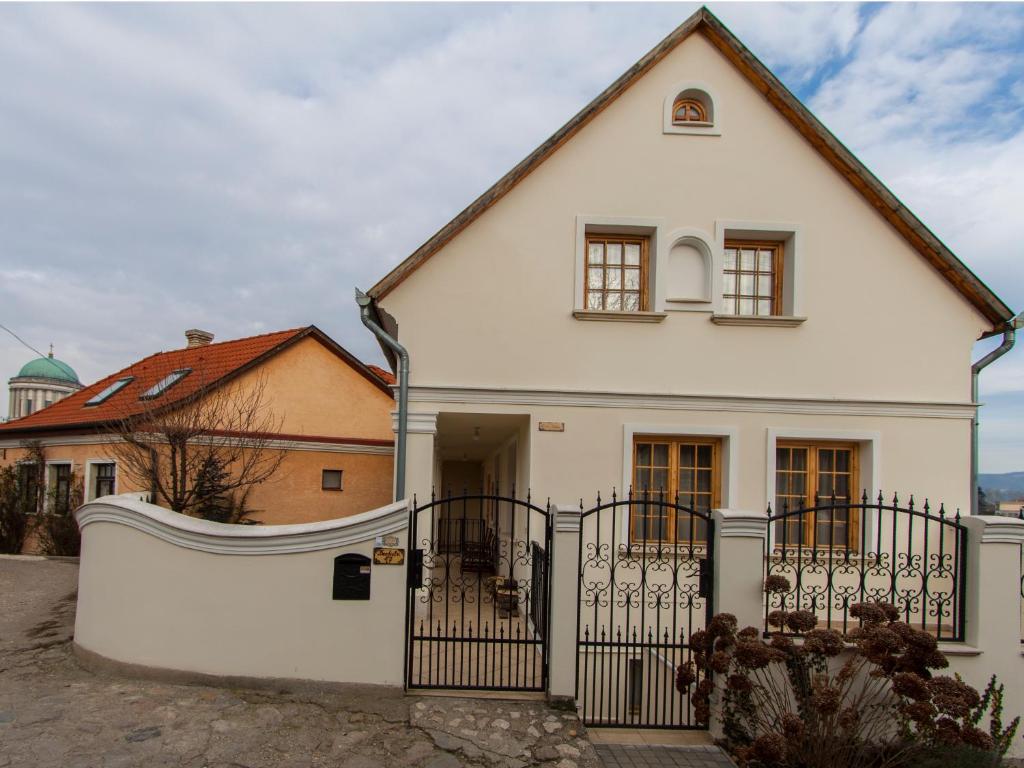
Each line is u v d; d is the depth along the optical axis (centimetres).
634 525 848
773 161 879
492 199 846
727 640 526
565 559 554
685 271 876
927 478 852
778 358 863
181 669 546
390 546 548
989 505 917
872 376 866
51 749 434
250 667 540
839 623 777
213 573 549
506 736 491
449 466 1966
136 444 1077
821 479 872
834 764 482
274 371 1520
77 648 611
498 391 836
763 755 471
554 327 851
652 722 730
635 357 854
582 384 847
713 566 566
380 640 544
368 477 1483
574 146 867
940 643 585
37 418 1847
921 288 879
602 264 885
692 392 848
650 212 866
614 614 802
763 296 898
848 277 874
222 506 1278
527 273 852
